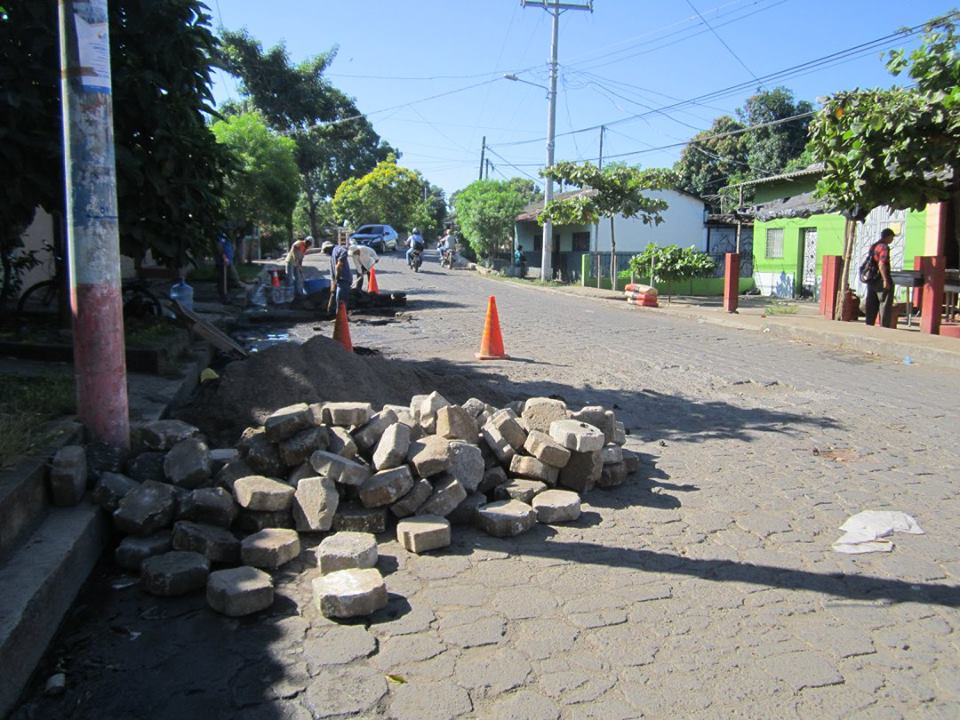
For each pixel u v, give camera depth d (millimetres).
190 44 8102
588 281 28484
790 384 9398
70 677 3105
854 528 4742
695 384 9367
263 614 3607
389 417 5082
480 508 4719
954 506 5172
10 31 7020
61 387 5676
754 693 3039
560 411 5504
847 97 11711
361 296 17875
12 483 3717
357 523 4457
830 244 23109
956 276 15711
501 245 40812
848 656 3320
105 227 4734
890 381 9625
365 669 3158
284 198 24938
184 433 4949
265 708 2900
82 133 4633
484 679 3104
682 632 3500
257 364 6797
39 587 3215
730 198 40875
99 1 4613
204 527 4172
